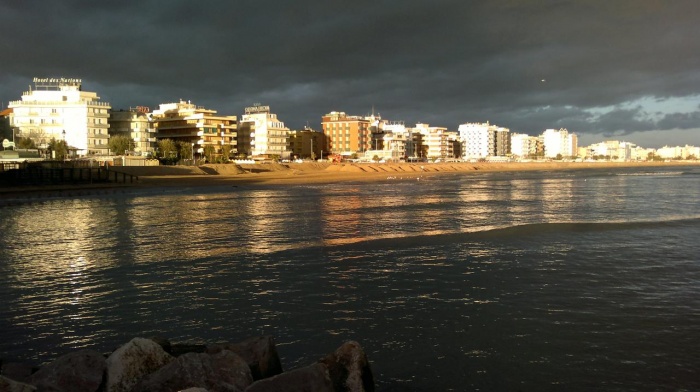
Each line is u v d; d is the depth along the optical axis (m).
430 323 14.84
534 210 45.88
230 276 20.73
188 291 18.53
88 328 14.82
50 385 8.82
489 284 19.00
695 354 12.51
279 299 17.36
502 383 11.16
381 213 43.88
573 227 33.22
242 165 142.25
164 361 9.64
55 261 24.17
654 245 26.64
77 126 141.00
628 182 98.44
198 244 28.48
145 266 22.83
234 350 10.16
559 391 10.80
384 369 11.88
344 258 24.05
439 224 35.94
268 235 31.48
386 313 15.77
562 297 17.25
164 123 180.50
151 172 111.00
